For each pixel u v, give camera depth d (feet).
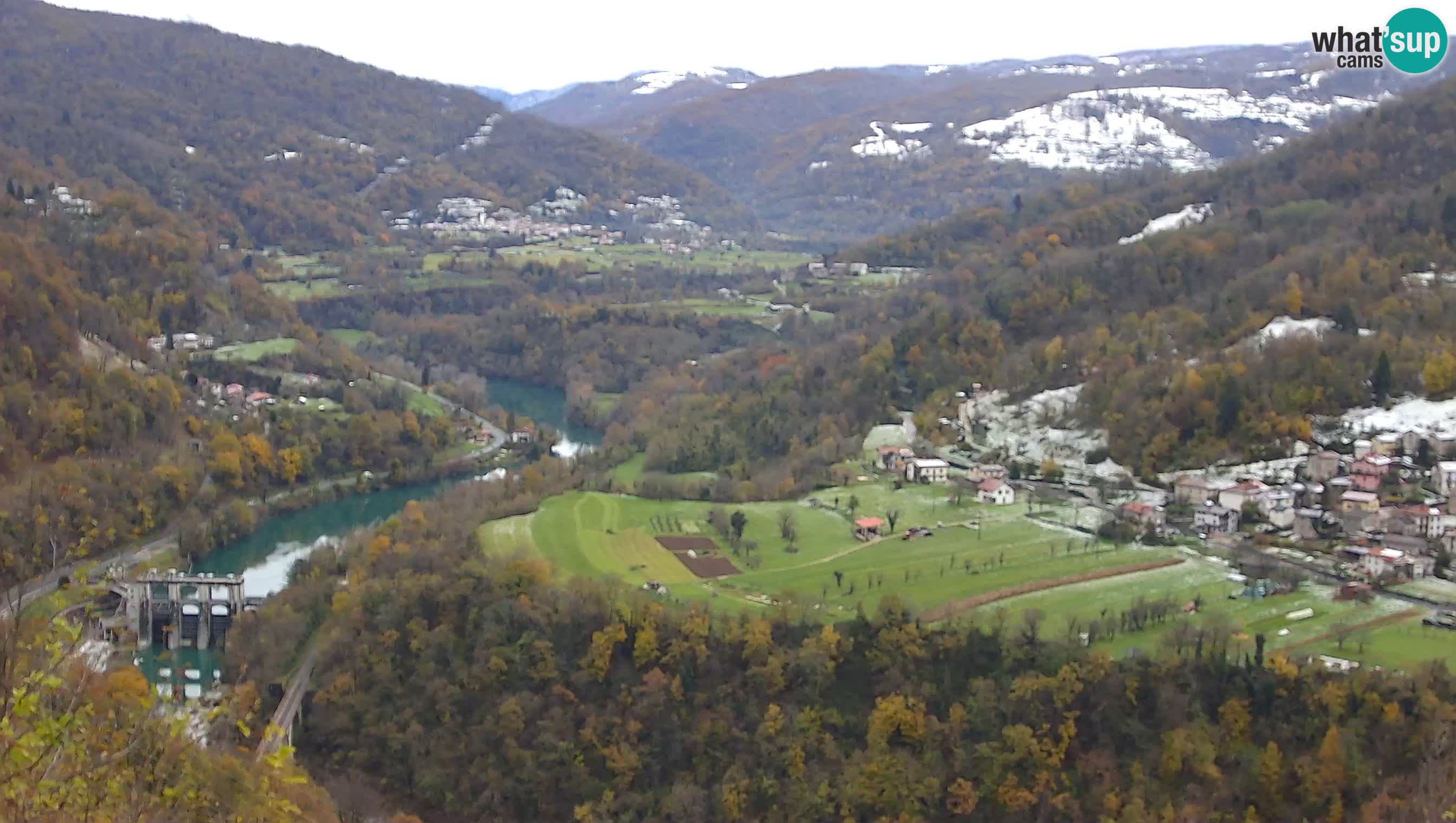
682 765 602.03
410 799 633.20
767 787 574.97
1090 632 610.24
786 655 618.03
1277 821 514.68
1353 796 508.12
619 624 643.45
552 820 604.49
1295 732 537.65
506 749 621.72
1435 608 642.22
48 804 193.26
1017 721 564.71
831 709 599.16
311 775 642.22
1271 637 603.67
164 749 232.73
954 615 639.35
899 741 575.79
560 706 629.92
